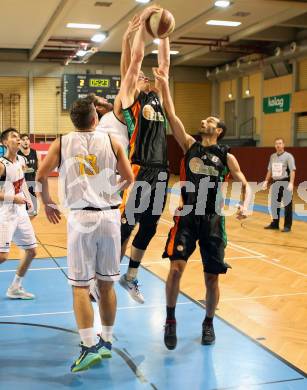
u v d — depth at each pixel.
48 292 5.59
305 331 4.45
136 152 3.85
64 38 19.89
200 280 6.07
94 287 4.02
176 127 4.13
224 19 16.64
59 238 8.88
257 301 5.30
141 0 14.28
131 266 4.22
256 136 21.84
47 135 22.88
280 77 20.08
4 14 15.88
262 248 8.05
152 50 19.89
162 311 4.97
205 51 20.70
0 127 22.61
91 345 3.60
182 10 15.40
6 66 22.39
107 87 23.19
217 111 24.88
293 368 3.69
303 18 16.72
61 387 3.41
